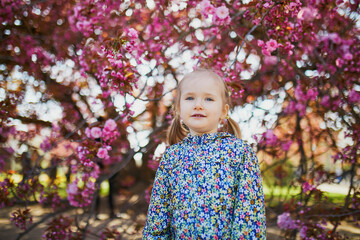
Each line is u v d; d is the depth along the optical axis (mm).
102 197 5094
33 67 3631
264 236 1347
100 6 2934
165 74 3732
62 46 3594
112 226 3812
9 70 3621
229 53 3270
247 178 1382
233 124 1923
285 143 3492
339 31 3178
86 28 2887
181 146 1538
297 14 2629
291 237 3223
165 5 3361
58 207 3420
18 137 3619
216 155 1423
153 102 3828
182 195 1419
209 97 1506
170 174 1511
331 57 3152
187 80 1545
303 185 3242
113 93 3113
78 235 3205
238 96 2725
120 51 2604
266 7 2557
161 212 1503
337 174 3309
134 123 3846
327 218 3180
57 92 3779
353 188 3178
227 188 1372
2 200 3236
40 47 3611
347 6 3139
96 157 3078
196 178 1410
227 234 1339
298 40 2793
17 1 3277
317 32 3092
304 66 3465
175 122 1937
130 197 4262
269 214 3557
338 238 3094
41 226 4090
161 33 3266
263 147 3348
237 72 3217
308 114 3584
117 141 3572
